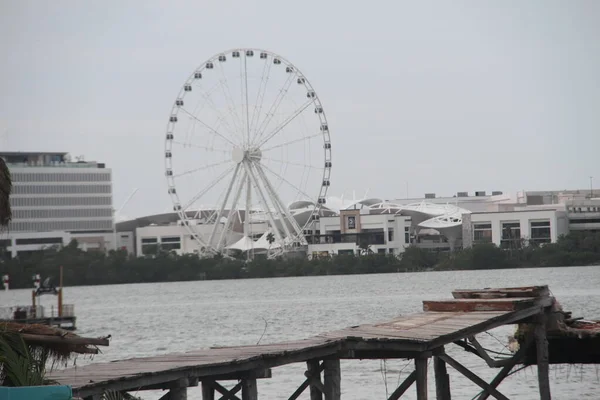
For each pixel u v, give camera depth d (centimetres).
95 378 3991
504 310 5744
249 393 4656
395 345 4762
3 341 3741
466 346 5769
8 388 3014
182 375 4225
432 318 5719
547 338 5941
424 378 4903
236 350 5088
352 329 5519
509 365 5778
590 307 17300
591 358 6072
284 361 4591
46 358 4000
